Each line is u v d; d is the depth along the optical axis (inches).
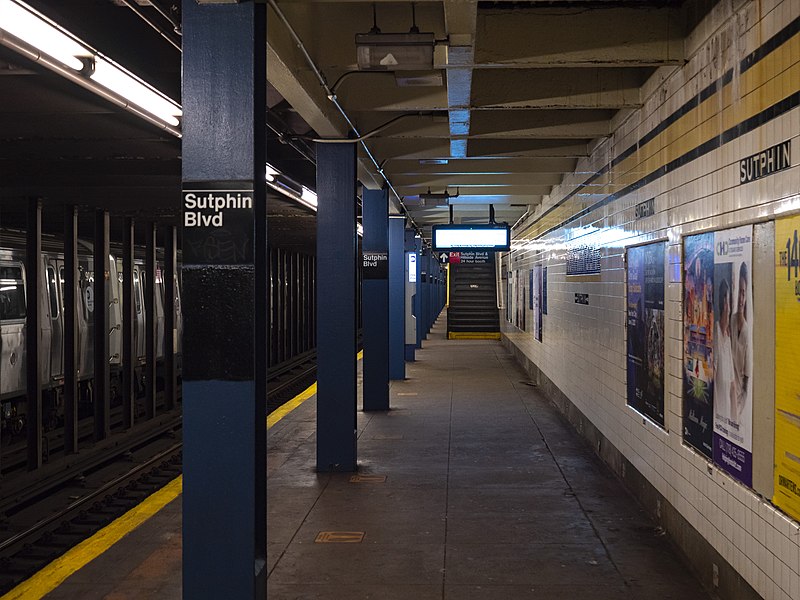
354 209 303.4
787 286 139.9
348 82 262.1
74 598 184.4
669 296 216.5
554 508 253.8
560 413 441.4
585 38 205.3
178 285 715.4
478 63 207.3
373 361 452.1
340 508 255.4
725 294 171.8
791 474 138.8
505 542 220.7
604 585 188.9
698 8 190.7
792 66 137.8
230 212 151.6
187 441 152.3
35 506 330.0
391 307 596.4
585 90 251.6
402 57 182.5
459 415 435.2
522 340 694.5
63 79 205.0
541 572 197.5
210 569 152.2
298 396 522.6
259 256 157.4
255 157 152.8
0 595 218.2
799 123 135.0
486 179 449.1
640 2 203.2
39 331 400.5
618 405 288.0
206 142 151.8
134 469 367.6
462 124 284.0
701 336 188.5
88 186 358.3
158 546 220.5
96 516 304.8
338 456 305.7
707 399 184.7
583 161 364.5
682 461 205.9
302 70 212.4
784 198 141.0
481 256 842.2
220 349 152.2
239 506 151.9
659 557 207.5
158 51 225.0
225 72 152.0
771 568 147.3
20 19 148.9
